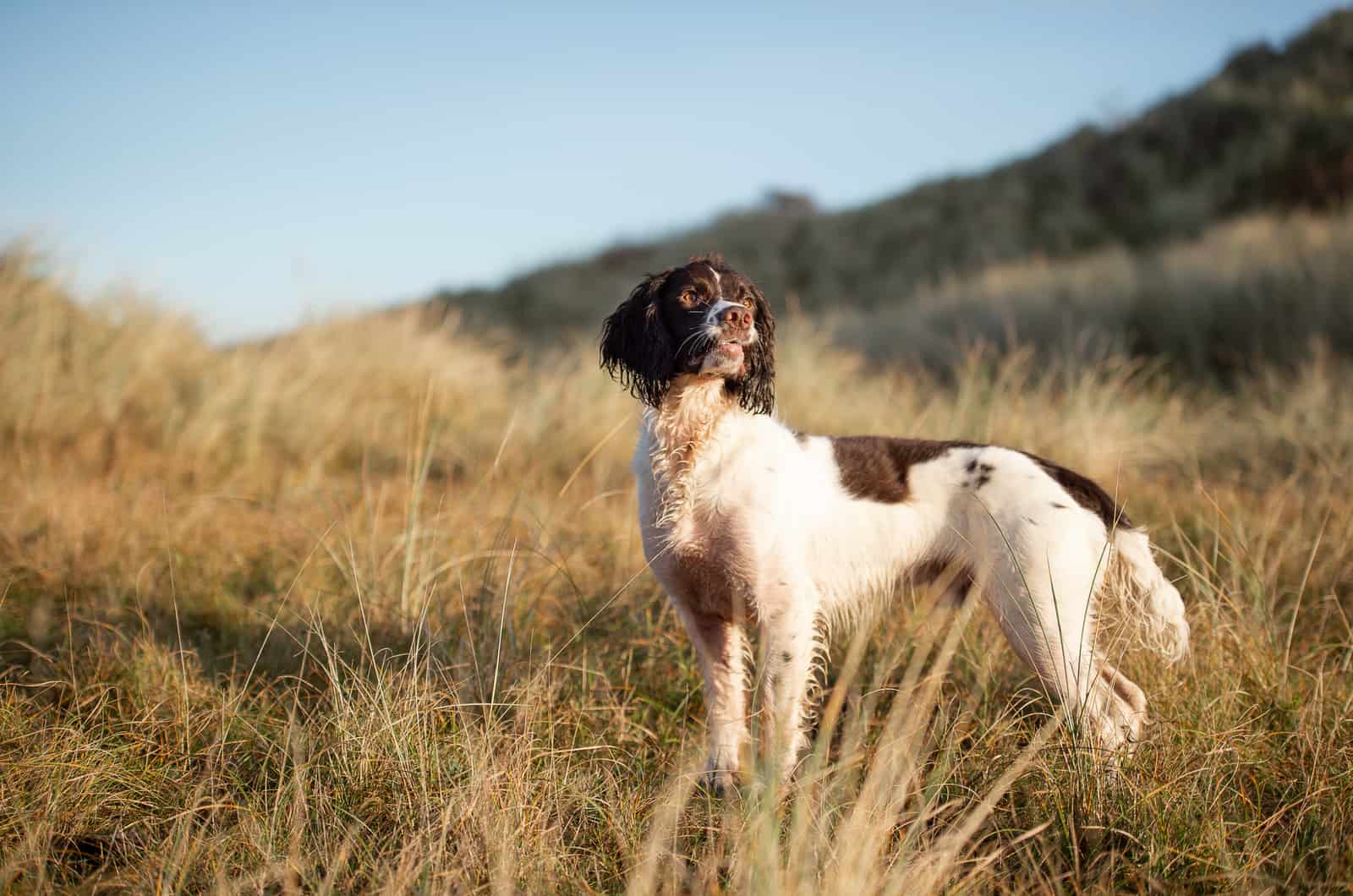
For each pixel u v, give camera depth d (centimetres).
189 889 226
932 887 205
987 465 321
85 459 667
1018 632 308
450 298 2361
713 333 297
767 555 302
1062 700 291
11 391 685
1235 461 653
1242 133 1869
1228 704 289
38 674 336
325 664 330
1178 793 240
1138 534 321
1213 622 332
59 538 467
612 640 366
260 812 251
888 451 332
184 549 467
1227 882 216
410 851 220
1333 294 961
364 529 502
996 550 310
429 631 317
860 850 206
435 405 793
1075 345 1024
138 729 294
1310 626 372
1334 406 695
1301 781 255
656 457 311
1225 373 950
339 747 264
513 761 258
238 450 714
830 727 231
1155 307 1061
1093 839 232
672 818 241
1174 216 1717
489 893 215
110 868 238
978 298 1269
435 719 279
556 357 1024
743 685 322
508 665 317
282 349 858
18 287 771
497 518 517
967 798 251
